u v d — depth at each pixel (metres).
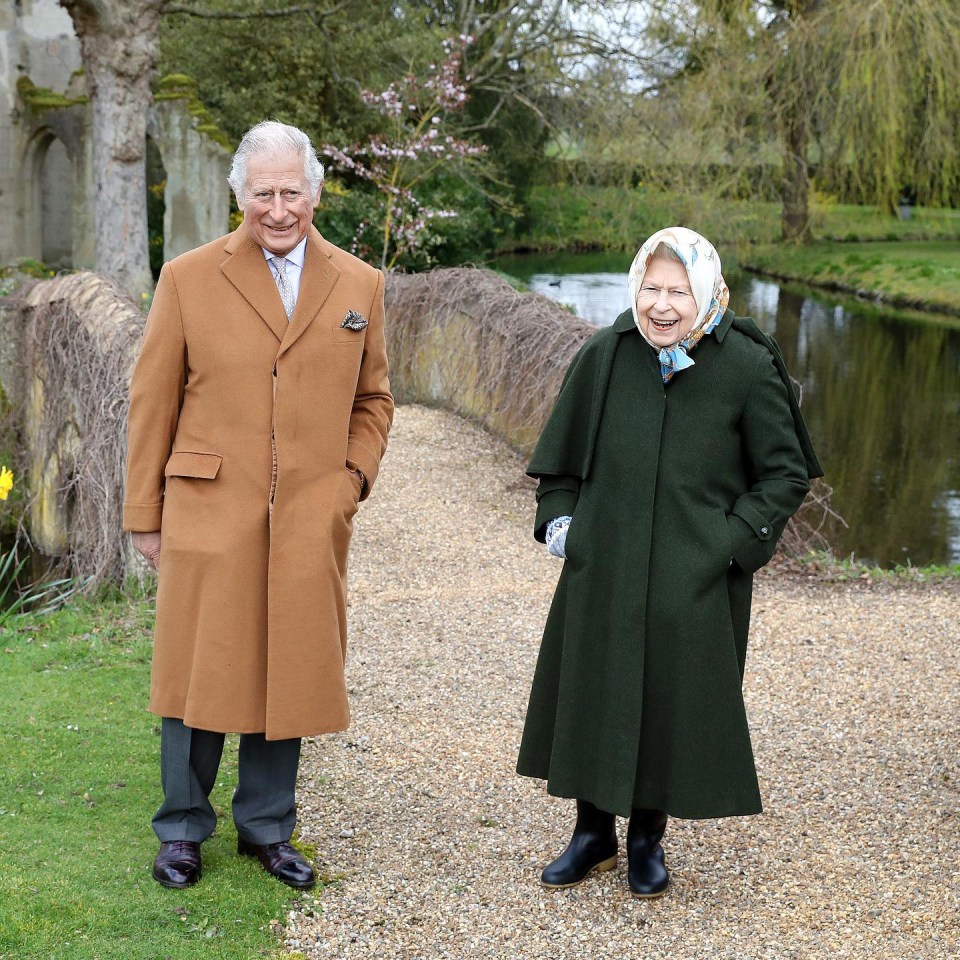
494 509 7.22
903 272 23.17
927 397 13.83
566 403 2.90
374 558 6.24
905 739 3.96
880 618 5.33
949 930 2.76
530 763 2.94
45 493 7.50
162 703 2.77
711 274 2.72
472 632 5.05
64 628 4.99
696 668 2.73
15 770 3.45
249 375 2.72
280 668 2.72
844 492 9.95
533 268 25.08
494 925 2.77
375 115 17.78
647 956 2.65
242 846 2.98
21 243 17.05
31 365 7.67
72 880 2.79
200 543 2.71
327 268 2.80
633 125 20.44
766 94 21.05
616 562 2.80
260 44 18.09
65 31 18.16
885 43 19.95
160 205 19.27
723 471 2.80
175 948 2.55
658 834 2.95
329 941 2.66
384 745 3.85
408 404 10.08
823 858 3.13
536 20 21.11
